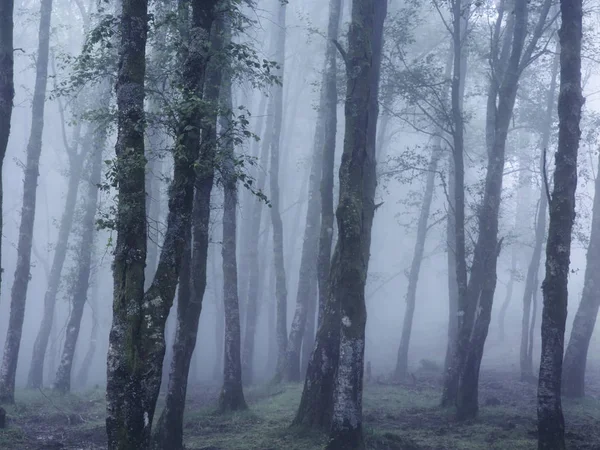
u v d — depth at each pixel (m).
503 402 23.30
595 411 21.00
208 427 17.97
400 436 16.25
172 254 10.02
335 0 27.08
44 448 15.56
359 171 14.90
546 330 12.80
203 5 11.45
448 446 15.38
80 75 14.01
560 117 13.81
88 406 23.22
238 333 20.28
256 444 15.52
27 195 23.02
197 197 15.45
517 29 20.33
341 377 14.00
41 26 24.73
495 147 20.19
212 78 15.43
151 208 28.84
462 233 20.55
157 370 9.37
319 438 15.77
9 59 16.30
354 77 15.48
